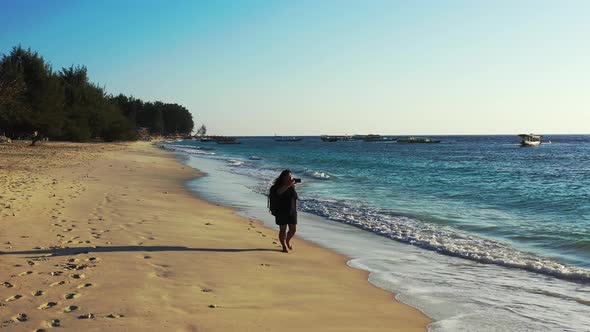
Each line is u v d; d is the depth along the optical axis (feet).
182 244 31.17
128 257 26.40
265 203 58.75
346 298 22.26
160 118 609.01
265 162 163.43
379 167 139.85
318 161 173.68
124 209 44.32
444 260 31.68
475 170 130.82
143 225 36.68
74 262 24.61
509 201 63.16
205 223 40.63
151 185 72.02
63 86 245.24
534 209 55.93
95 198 50.19
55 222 35.06
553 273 27.91
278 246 33.71
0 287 19.97
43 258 25.04
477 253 33.17
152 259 26.48
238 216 47.47
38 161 103.55
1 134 199.00
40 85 191.72
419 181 93.76
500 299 23.11
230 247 31.71
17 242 28.17
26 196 46.57
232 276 24.40
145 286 21.31
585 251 33.96
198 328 16.69
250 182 86.58
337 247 35.19
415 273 27.99
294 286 23.59
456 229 43.24
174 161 149.69
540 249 35.19
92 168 95.20
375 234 41.01
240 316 18.40
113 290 20.42
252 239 35.37
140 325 16.58
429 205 58.90
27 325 16.10
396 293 23.75
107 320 16.90
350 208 55.62
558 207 57.67
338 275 26.76
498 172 122.93
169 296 20.18
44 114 187.42
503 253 33.40
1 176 64.39
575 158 217.97
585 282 26.32
